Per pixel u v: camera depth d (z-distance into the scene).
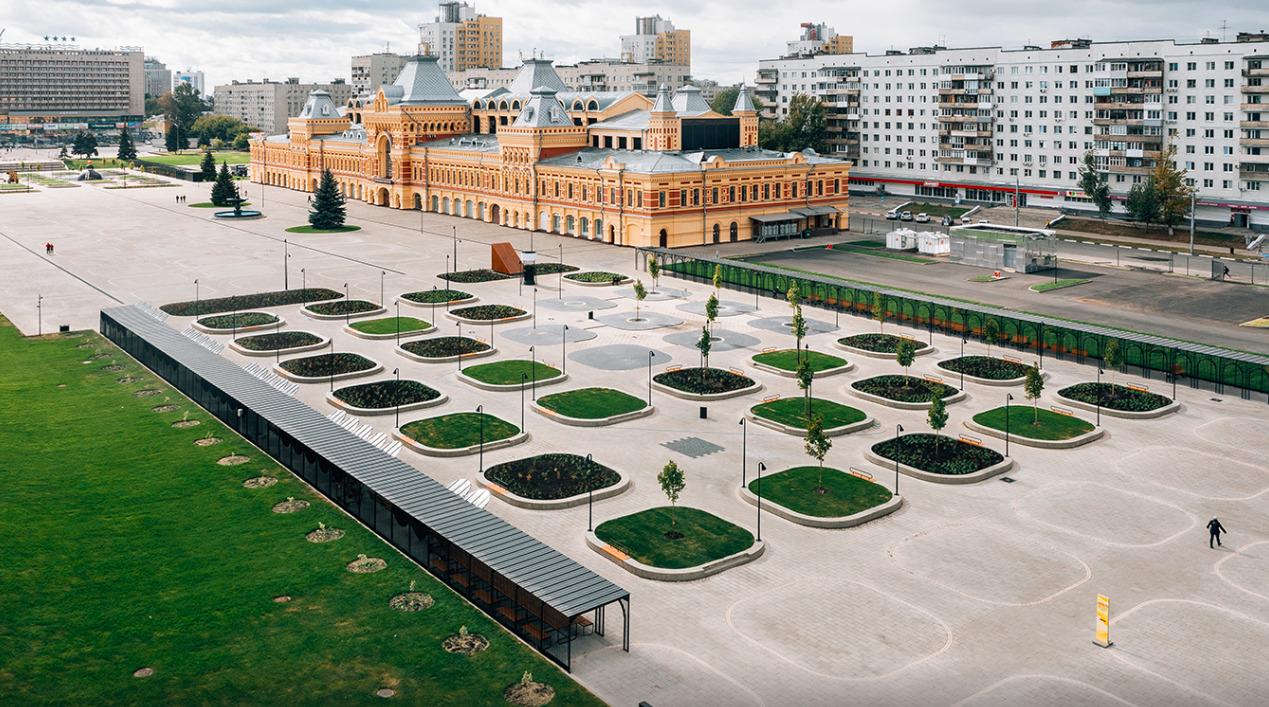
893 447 72.81
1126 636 47.84
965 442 73.62
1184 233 171.88
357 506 60.91
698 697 42.84
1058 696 42.91
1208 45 172.62
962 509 63.09
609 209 168.38
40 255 158.75
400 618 48.38
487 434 76.00
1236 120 171.38
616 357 99.44
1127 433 77.00
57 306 120.75
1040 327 96.50
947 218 189.88
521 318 114.88
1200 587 52.75
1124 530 59.75
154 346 90.88
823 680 44.19
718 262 131.50
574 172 174.38
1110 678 44.31
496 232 186.00
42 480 65.31
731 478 68.56
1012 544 58.03
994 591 52.44
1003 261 143.62
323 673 43.59
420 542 56.75
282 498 62.78
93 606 49.09
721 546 57.38
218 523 58.94
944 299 109.75
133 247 167.75
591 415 80.75
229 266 148.88
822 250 162.88
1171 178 168.25
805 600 51.59
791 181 178.12
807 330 110.12
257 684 42.69
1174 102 179.75
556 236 179.50
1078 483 67.19
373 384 87.62
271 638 46.38
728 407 84.25
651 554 56.25
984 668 45.19
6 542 56.00
